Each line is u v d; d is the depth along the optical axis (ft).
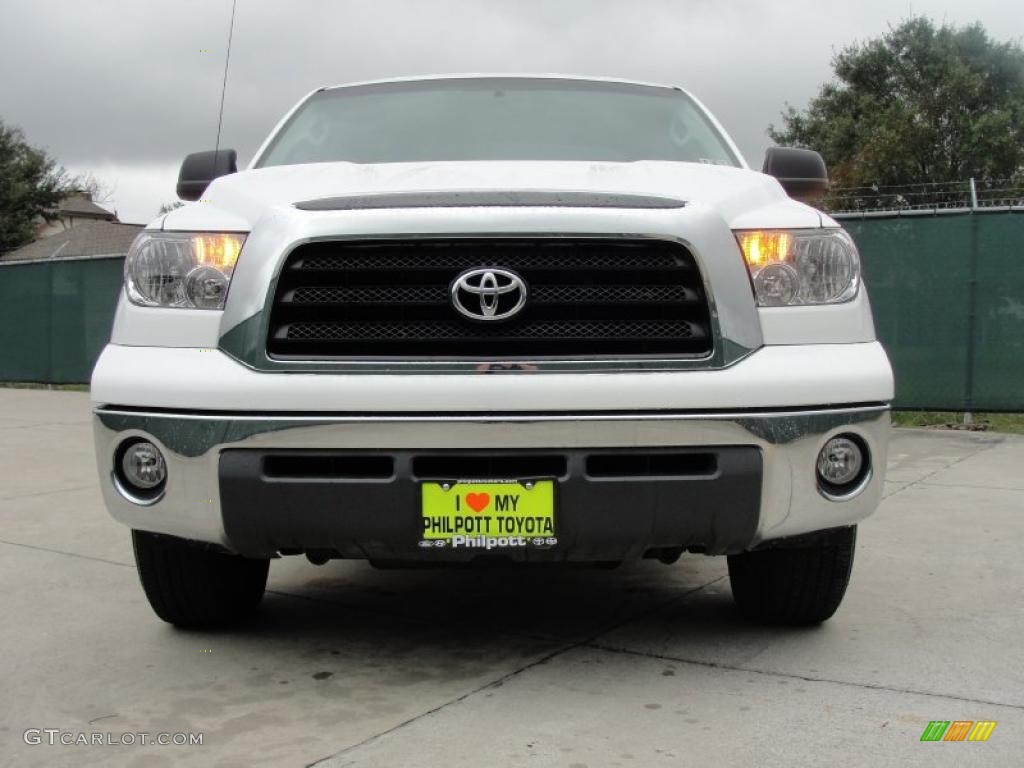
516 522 9.38
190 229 10.14
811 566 10.99
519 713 9.27
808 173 13.74
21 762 8.34
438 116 13.96
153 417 9.75
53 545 16.30
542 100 14.30
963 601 12.80
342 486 9.41
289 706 9.50
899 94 152.35
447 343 9.46
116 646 11.27
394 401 9.30
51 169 179.32
